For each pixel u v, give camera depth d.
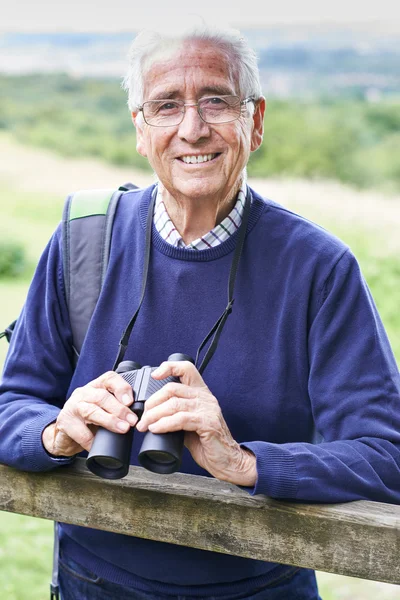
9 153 28.23
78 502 1.67
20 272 12.03
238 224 1.91
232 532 1.57
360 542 1.49
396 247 10.95
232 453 1.57
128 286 1.94
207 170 1.82
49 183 23.72
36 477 1.70
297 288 1.84
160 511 1.61
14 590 3.63
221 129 1.80
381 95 33.25
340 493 1.57
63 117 33.16
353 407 1.76
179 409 1.53
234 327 1.86
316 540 1.52
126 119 33.31
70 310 1.98
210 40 1.80
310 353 1.83
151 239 1.95
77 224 2.01
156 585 1.88
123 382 1.61
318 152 27.47
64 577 2.02
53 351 1.99
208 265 1.89
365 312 1.83
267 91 34.12
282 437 1.86
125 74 1.95
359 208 14.70
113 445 1.55
